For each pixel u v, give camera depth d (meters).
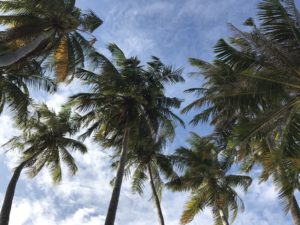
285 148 11.81
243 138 11.98
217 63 16.67
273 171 11.70
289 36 13.15
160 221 23.59
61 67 19.31
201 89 18.28
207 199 25.42
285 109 12.39
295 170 11.16
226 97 13.88
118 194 17.45
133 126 20.50
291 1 13.19
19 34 16.59
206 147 17.80
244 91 13.20
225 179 25.70
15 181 22.62
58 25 17.45
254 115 14.53
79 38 19.59
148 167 25.42
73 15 18.62
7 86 19.80
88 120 21.88
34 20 17.38
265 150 17.23
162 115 21.36
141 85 21.39
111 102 21.28
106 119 21.47
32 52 17.84
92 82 20.62
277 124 12.40
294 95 12.77
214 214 26.16
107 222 16.39
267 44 12.45
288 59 12.28
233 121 16.45
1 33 16.42
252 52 13.41
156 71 21.83
